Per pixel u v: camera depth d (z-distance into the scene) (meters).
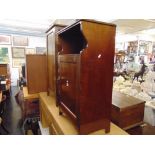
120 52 5.47
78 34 1.45
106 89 1.08
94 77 1.01
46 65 2.22
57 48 1.52
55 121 1.27
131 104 1.47
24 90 2.51
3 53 5.91
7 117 3.20
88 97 1.01
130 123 1.47
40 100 2.04
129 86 3.21
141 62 5.25
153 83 2.90
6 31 5.41
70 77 1.11
